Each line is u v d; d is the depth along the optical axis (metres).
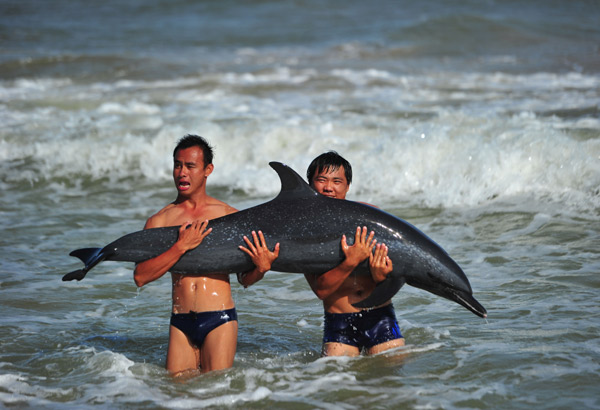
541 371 16.97
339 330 18.11
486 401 15.59
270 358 18.83
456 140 38.84
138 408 15.69
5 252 29.27
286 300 24.08
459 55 78.75
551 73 65.38
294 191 16.95
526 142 36.88
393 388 16.36
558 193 34.16
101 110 54.53
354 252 16.20
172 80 66.56
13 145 45.75
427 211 34.16
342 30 97.75
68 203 38.16
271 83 64.00
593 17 100.56
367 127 45.00
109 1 133.88
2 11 123.75
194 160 17.42
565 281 24.17
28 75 69.25
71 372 17.83
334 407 15.54
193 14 116.56
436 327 20.56
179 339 17.30
